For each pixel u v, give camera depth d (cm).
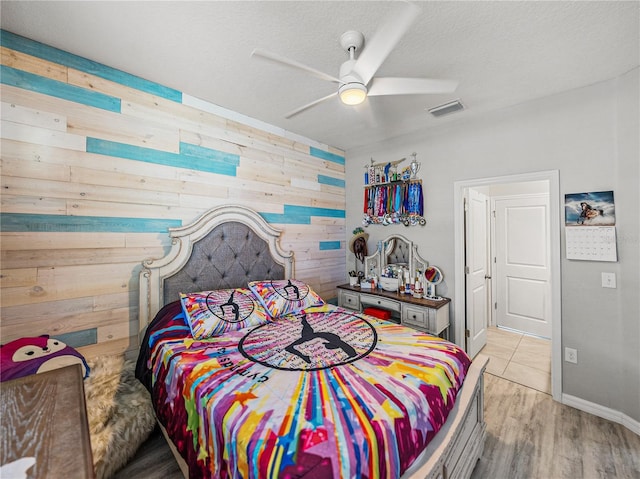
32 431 74
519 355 308
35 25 153
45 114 169
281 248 298
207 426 114
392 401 114
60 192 173
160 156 215
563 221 222
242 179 265
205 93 228
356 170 361
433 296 284
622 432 189
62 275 173
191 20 148
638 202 190
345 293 333
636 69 189
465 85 212
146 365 178
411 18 112
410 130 303
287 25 151
